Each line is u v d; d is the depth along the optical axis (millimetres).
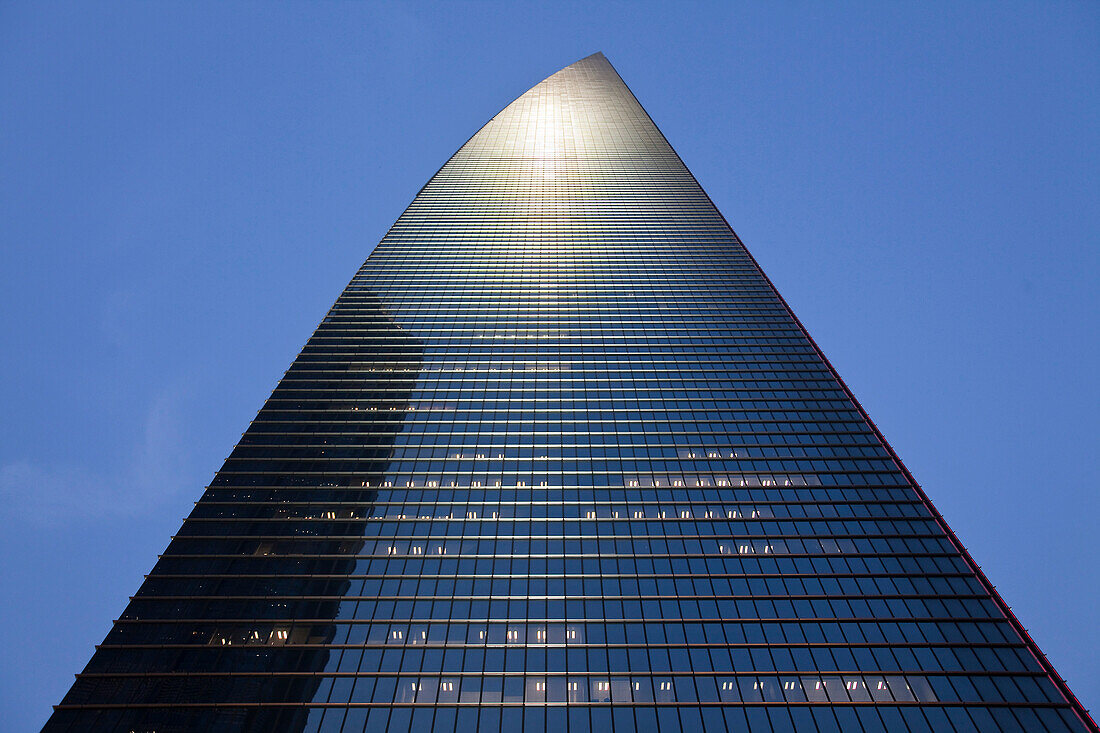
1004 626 53750
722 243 132125
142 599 56594
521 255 126812
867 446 77188
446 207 149625
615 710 47688
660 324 103875
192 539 63125
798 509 67812
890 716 46938
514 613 55469
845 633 53344
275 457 74500
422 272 120438
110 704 48000
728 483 71438
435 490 70062
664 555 61781
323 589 57938
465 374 91500
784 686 49125
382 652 52125
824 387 88625
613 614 55344
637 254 127312
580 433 79375
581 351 96750
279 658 51531
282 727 46656
